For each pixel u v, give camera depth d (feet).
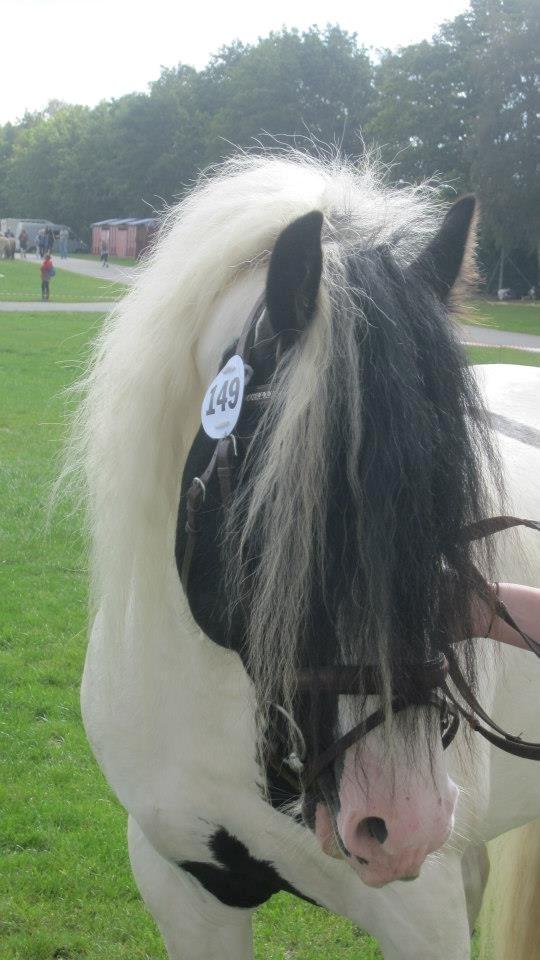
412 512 4.44
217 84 227.40
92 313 82.17
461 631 4.90
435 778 4.82
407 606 4.50
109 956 10.48
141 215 240.12
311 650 4.72
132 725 6.69
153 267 6.53
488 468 5.73
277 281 4.94
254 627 4.90
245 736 6.18
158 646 6.39
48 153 285.23
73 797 13.35
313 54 195.31
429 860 6.22
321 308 4.83
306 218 4.83
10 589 20.53
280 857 6.49
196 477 5.51
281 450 4.69
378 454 4.46
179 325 6.14
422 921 6.23
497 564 6.68
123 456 6.23
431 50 153.07
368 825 4.83
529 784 7.53
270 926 11.12
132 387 6.21
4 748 14.46
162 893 7.11
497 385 9.70
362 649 4.57
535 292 144.46
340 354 4.68
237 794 6.35
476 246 5.73
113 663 6.65
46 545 23.15
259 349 5.29
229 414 5.26
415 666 4.63
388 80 157.58
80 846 12.26
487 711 6.59
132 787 6.83
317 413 4.62
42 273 95.55
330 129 198.18
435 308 4.98
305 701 4.98
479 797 6.56
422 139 156.04
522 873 8.93
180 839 6.68
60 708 15.65
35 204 292.61
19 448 32.40
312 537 4.60
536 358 48.49
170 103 229.86
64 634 18.52
